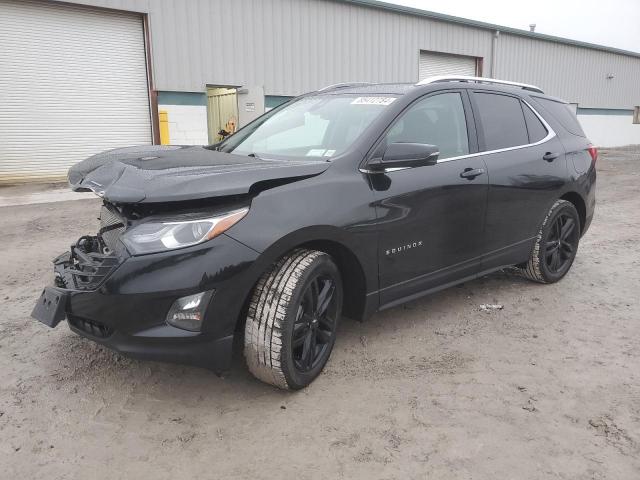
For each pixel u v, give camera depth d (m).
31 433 2.77
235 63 15.19
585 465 2.53
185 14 14.08
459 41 21.53
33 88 12.72
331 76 17.42
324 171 3.21
